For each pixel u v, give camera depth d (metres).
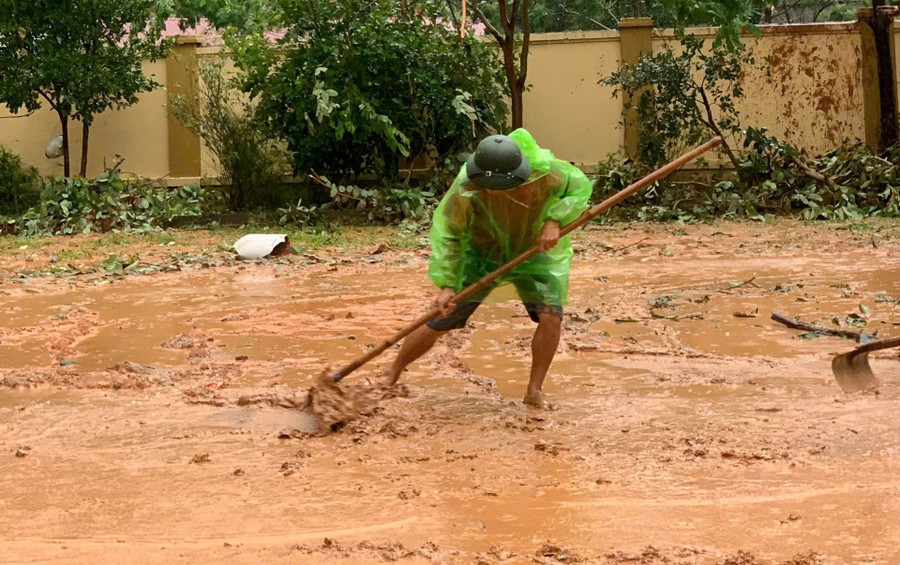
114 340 8.67
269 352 8.11
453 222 6.09
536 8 29.55
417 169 21.42
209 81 20.70
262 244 14.28
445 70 19.86
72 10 19.50
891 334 8.27
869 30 20.80
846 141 20.45
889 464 5.02
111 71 19.89
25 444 5.62
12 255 15.48
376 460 5.24
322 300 10.59
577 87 21.56
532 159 5.93
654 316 9.31
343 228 18.62
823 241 14.98
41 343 8.56
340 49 19.27
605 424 5.86
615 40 21.38
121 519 4.44
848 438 5.45
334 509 4.53
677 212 19.08
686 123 20.52
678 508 4.48
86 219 18.95
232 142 20.81
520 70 20.58
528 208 6.03
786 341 8.16
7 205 21.25
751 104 21.39
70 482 4.94
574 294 10.61
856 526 4.22
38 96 20.86
